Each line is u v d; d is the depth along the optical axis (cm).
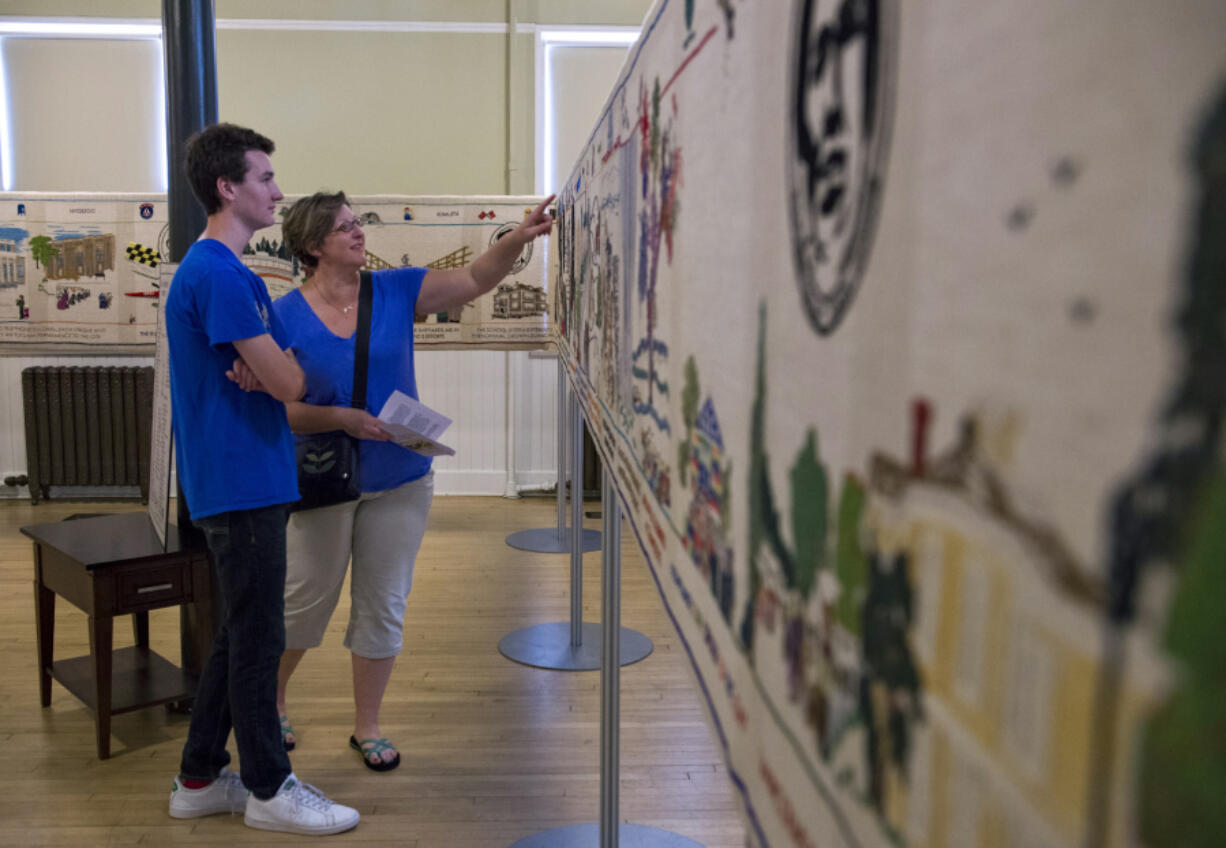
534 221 281
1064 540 24
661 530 107
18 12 670
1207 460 19
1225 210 19
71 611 443
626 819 266
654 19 109
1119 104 22
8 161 686
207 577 312
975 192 30
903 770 37
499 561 540
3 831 257
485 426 715
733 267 68
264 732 250
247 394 221
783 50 54
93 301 562
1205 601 19
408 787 283
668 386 101
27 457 670
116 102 685
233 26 679
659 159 106
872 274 39
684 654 93
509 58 691
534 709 340
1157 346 21
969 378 30
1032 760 26
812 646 49
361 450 271
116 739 313
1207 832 20
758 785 63
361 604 291
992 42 28
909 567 36
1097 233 23
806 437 50
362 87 691
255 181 224
